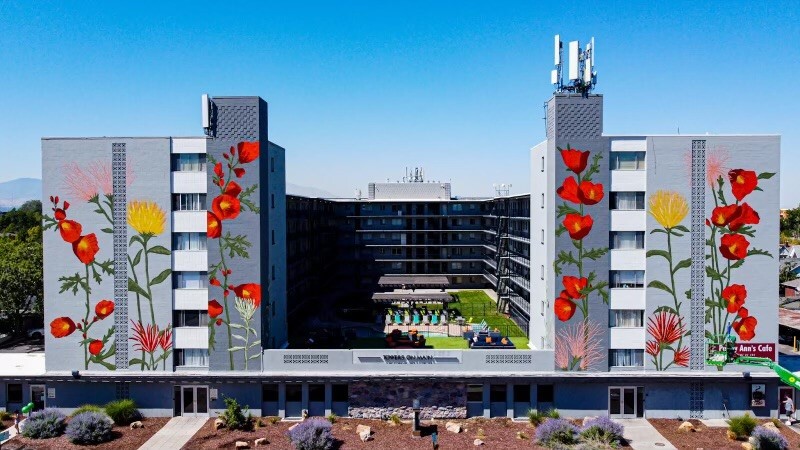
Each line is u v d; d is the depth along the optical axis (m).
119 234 43.41
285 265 52.97
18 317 61.31
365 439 39.66
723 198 42.50
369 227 96.81
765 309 42.84
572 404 43.72
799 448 38.22
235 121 43.00
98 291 43.66
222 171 43.12
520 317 64.06
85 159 43.03
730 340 42.91
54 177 43.09
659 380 42.94
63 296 43.72
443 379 43.09
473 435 40.62
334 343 55.47
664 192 42.59
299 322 65.81
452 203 96.69
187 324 44.09
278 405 43.97
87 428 39.28
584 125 42.66
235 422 41.75
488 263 89.56
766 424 41.72
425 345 54.47
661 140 42.44
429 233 97.25
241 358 43.88
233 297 43.69
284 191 52.53
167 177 43.19
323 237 84.00
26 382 44.12
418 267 97.12
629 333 43.38
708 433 40.84
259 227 43.47
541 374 43.06
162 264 43.56
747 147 42.22
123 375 43.56
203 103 42.78
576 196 42.97
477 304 80.06
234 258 43.56
